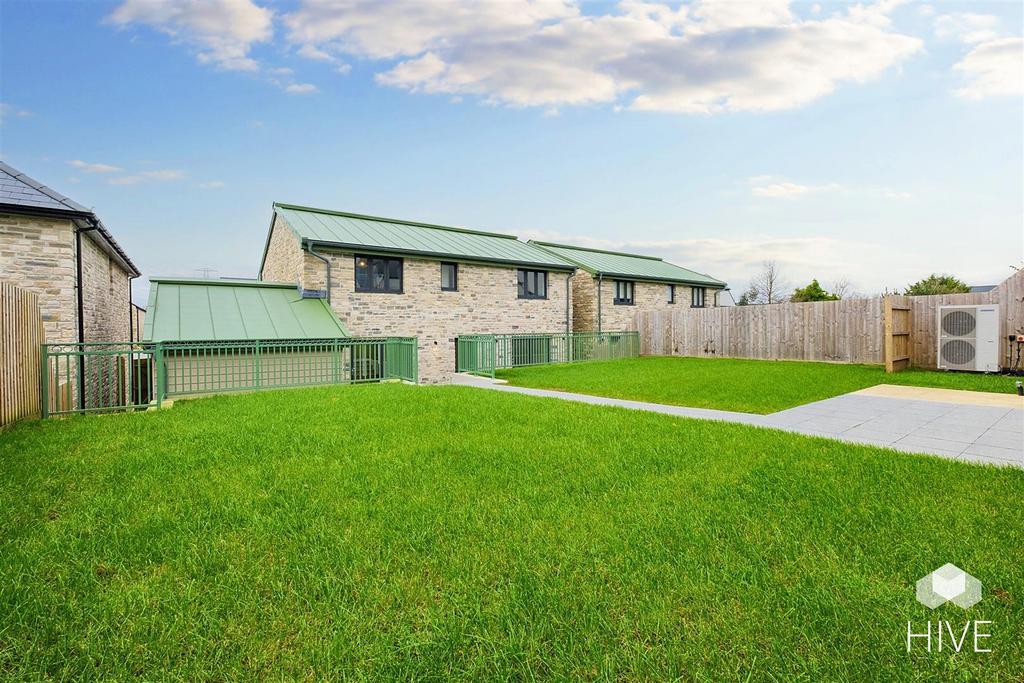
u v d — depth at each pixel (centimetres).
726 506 361
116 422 688
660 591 249
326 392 989
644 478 428
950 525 326
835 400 894
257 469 459
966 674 186
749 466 462
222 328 1265
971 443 574
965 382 1086
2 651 205
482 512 355
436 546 300
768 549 292
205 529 330
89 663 199
